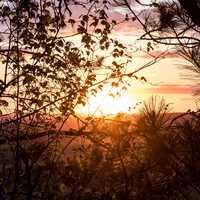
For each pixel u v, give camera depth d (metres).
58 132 6.11
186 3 4.34
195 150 3.98
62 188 5.95
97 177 6.20
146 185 5.14
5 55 6.57
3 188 5.45
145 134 4.20
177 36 5.14
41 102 6.90
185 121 4.05
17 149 5.00
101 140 5.91
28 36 7.13
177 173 4.18
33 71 6.90
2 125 5.85
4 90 6.22
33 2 7.05
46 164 5.73
